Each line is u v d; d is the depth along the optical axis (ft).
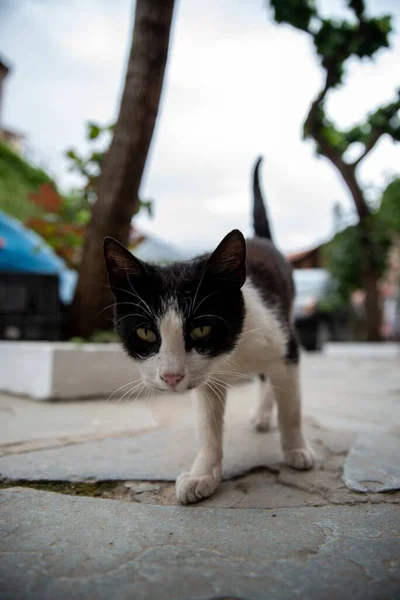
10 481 0.91
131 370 1.91
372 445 1.18
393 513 0.77
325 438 1.25
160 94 2.03
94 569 0.57
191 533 0.69
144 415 1.54
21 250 3.06
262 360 1.03
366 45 3.43
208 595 0.52
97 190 2.09
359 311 6.77
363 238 4.95
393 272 5.98
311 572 0.57
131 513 0.77
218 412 0.98
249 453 1.13
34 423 1.40
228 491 0.89
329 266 5.34
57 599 0.51
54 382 1.77
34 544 0.64
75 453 1.09
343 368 3.67
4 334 2.31
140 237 2.39
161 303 0.91
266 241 1.47
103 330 2.14
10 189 7.45
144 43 1.96
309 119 3.87
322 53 3.49
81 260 2.15
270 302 1.10
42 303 2.38
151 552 0.62
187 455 1.09
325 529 0.70
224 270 0.93
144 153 2.05
